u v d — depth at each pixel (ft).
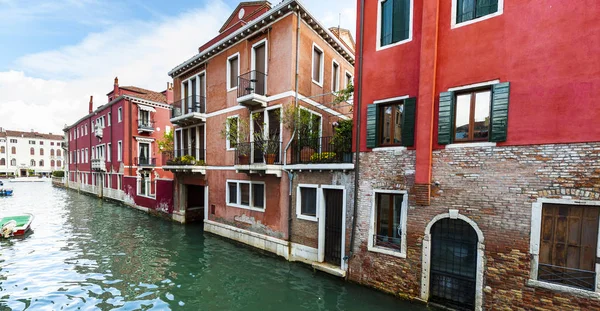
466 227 19.49
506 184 17.63
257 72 35.19
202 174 42.57
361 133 24.48
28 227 43.62
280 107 32.04
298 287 24.61
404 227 21.75
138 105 76.33
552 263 16.60
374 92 23.71
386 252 22.63
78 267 28.96
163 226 46.83
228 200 38.86
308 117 31.04
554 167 16.24
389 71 22.89
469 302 19.27
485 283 18.25
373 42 23.94
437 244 20.57
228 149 38.65
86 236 40.68
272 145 31.58
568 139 15.84
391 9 23.20
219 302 22.31
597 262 15.35
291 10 31.04
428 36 20.33
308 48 33.99
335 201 27.32
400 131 22.77
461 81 19.29
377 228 23.77
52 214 58.18
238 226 37.04
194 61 44.32
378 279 23.15
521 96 17.21
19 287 24.14
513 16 17.54
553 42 16.33
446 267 20.18
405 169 21.76
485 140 18.74
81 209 64.80
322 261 27.94
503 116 17.67
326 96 38.17
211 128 41.93
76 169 116.67
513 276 17.34
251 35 35.19
